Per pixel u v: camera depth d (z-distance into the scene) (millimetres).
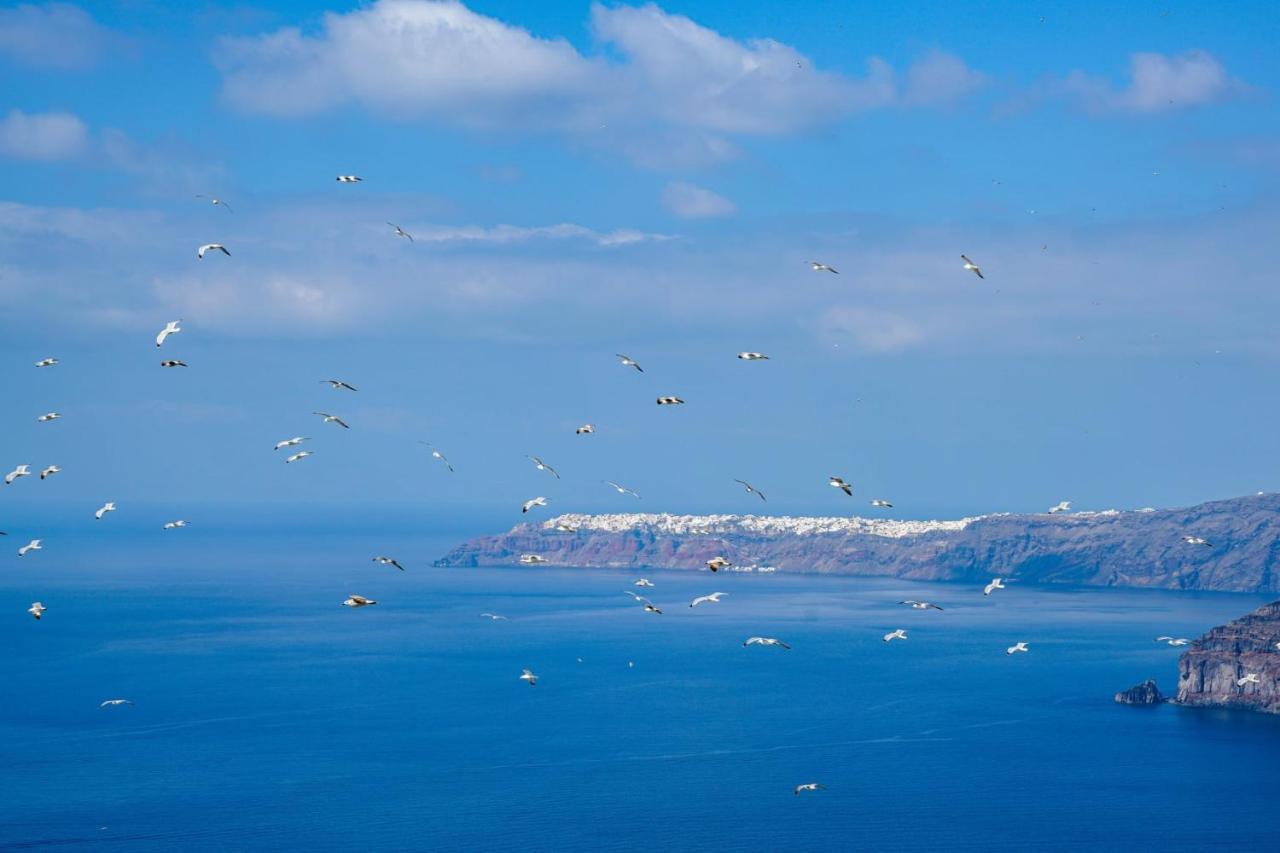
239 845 196375
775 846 198625
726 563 99625
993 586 124625
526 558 115750
